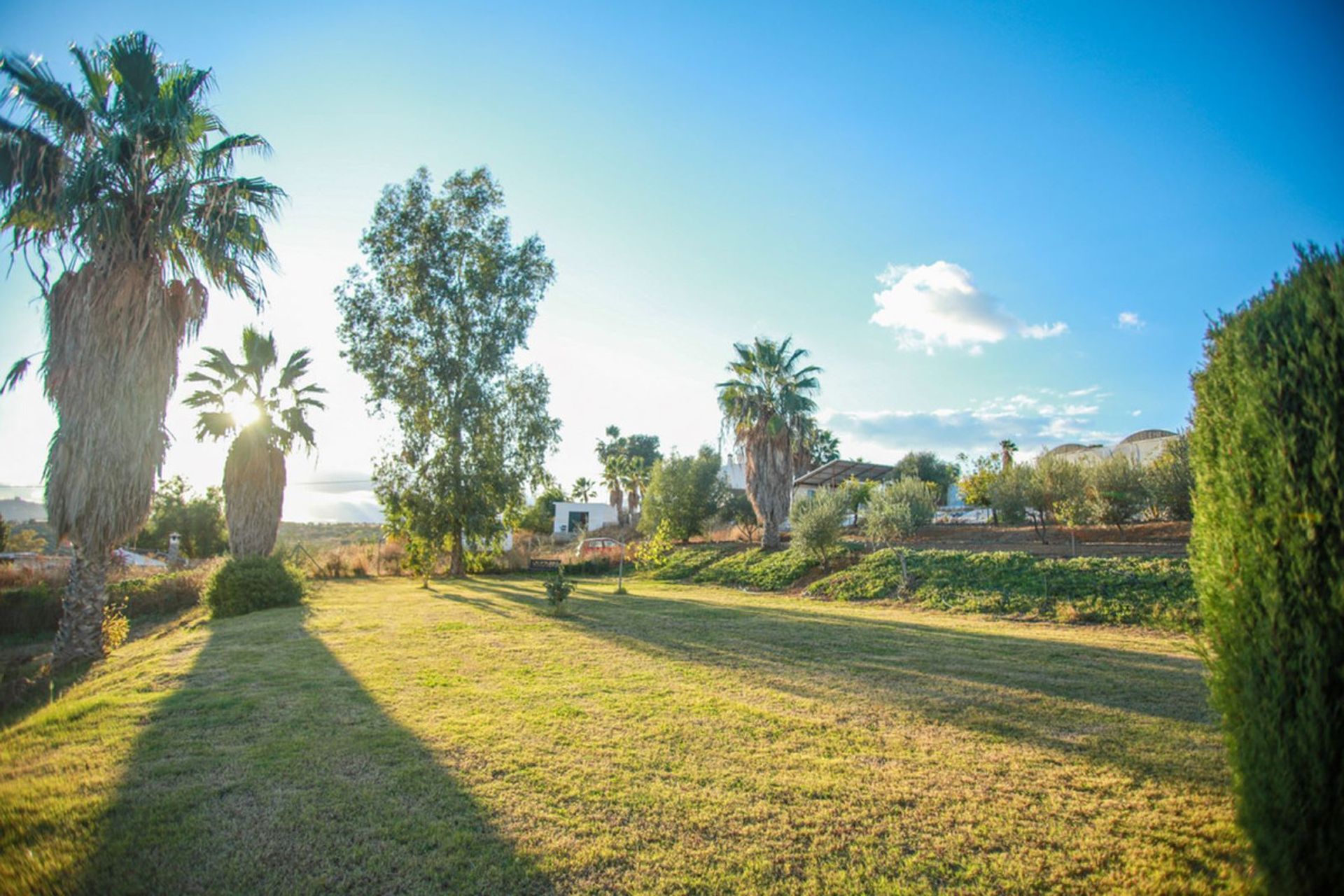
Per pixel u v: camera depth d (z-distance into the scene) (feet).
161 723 18.72
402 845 11.79
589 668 26.96
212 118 38.83
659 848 11.77
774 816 13.08
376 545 98.89
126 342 35.17
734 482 149.48
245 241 39.75
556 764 15.74
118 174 35.76
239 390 70.23
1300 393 9.23
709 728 18.70
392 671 25.82
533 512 162.09
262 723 18.79
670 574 84.58
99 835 12.07
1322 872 8.60
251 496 68.18
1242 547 9.77
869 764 15.90
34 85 33.40
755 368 83.20
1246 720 9.59
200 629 40.52
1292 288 9.80
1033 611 44.50
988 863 11.31
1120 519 60.80
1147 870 11.02
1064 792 14.25
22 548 118.62
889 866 11.23
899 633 37.04
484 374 81.97
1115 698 22.13
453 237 81.56
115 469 35.04
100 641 36.17
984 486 90.02
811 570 68.80
